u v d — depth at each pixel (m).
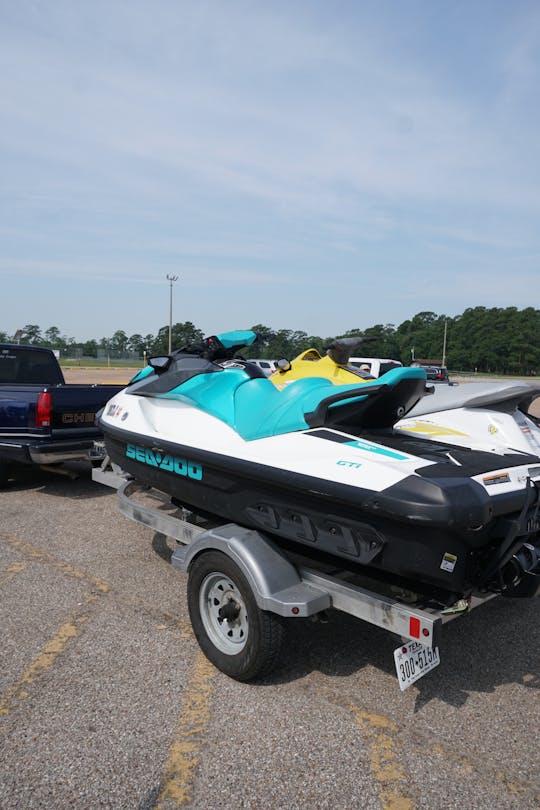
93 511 6.77
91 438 7.45
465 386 4.98
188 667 3.54
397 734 2.96
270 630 3.18
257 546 3.29
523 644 3.93
